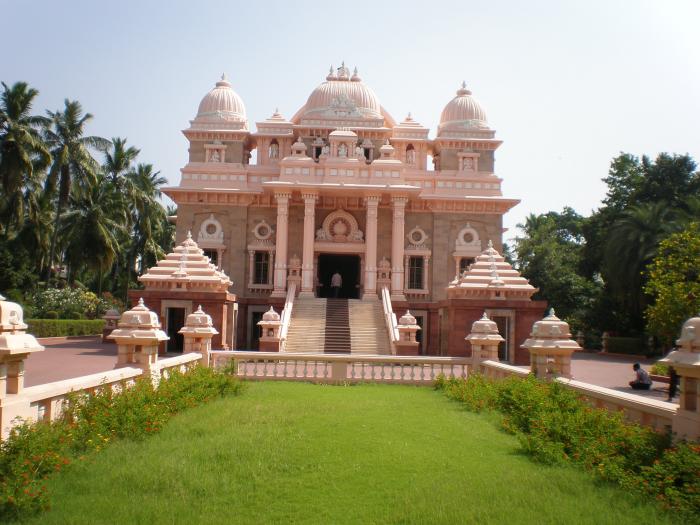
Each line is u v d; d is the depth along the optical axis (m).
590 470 9.20
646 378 23.22
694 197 44.88
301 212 44.53
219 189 44.41
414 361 22.14
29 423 9.20
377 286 42.56
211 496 8.09
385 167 42.91
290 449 10.12
